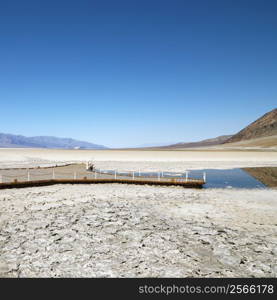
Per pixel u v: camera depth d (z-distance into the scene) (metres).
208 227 11.12
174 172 34.28
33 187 21.05
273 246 9.10
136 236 9.80
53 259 7.77
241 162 50.00
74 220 11.66
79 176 26.70
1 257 7.83
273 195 19.22
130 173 31.80
